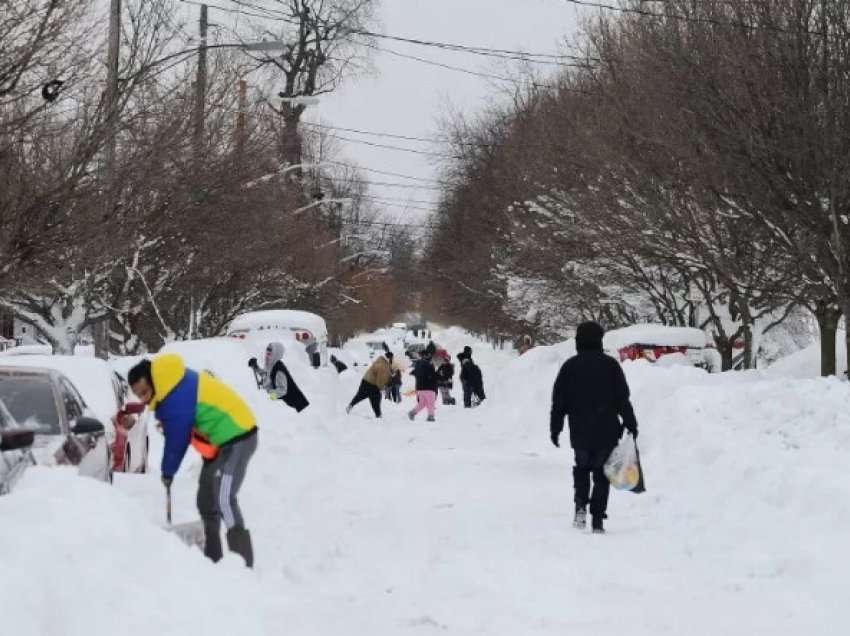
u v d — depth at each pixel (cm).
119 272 8069
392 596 2312
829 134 5031
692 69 5500
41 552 1526
